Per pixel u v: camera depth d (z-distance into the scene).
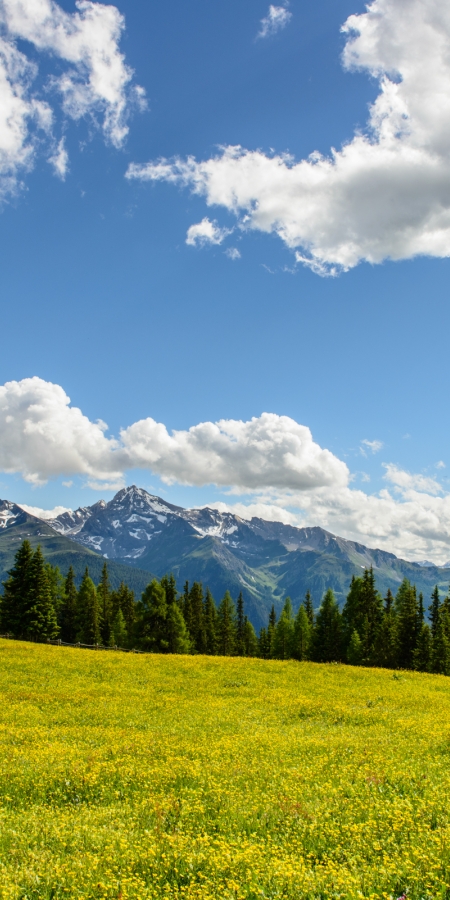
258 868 7.75
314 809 10.47
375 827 9.44
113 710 24.23
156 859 8.34
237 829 9.74
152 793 11.78
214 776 13.06
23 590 79.31
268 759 15.02
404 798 11.28
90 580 93.00
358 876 7.52
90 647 65.69
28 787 12.20
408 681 39.91
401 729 20.59
